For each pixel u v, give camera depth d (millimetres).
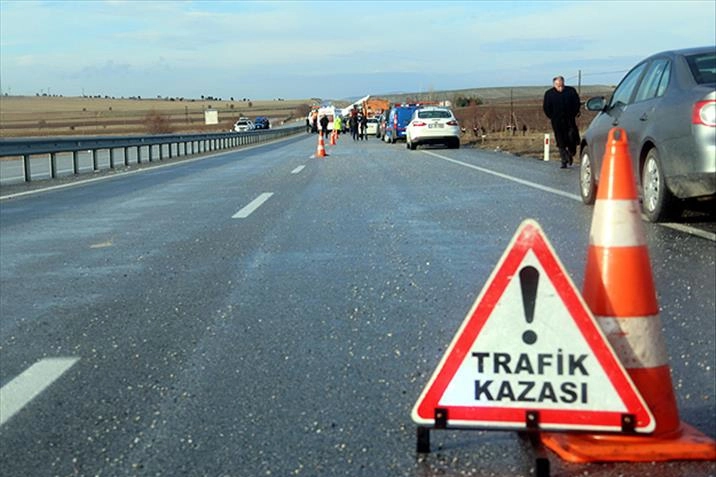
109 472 3299
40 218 11438
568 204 10859
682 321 5152
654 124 8594
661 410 3219
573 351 3141
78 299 6266
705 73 8359
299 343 4926
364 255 7598
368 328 5195
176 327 5367
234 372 4441
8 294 6512
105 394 4180
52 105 145250
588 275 3373
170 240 8922
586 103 10320
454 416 3205
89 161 30812
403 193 12938
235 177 18203
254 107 174000
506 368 3174
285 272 6957
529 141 31281
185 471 3279
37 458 3447
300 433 3602
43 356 4848
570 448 3178
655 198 8703
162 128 78188
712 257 7016
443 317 5387
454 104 97625
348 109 77188
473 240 8203
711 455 3166
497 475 3129
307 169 20062
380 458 3318
